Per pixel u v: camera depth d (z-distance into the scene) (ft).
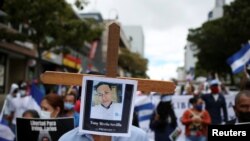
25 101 31.96
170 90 8.77
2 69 99.66
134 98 8.75
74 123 14.08
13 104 32.19
